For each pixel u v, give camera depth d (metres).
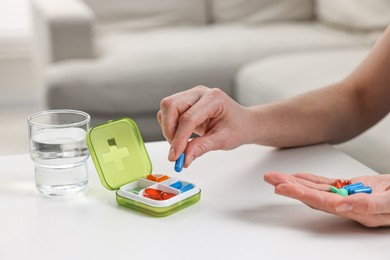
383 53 1.36
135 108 2.59
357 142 1.65
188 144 1.07
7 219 0.96
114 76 2.56
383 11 2.87
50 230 0.92
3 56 3.74
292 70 2.38
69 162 1.01
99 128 1.05
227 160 1.20
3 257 0.85
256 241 0.89
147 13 3.22
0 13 3.74
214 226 0.94
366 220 0.92
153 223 0.95
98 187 1.08
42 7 2.80
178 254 0.85
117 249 0.87
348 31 3.09
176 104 1.06
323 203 0.92
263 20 3.32
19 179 1.11
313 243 0.89
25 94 3.82
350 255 0.85
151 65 2.62
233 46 2.78
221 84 2.66
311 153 1.24
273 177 0.98
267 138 1.21
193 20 3.27
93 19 2.70
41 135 1.01
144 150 1.10
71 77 2.53
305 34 2.97
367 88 1.37
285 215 0.97
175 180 1.04
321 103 1.32
